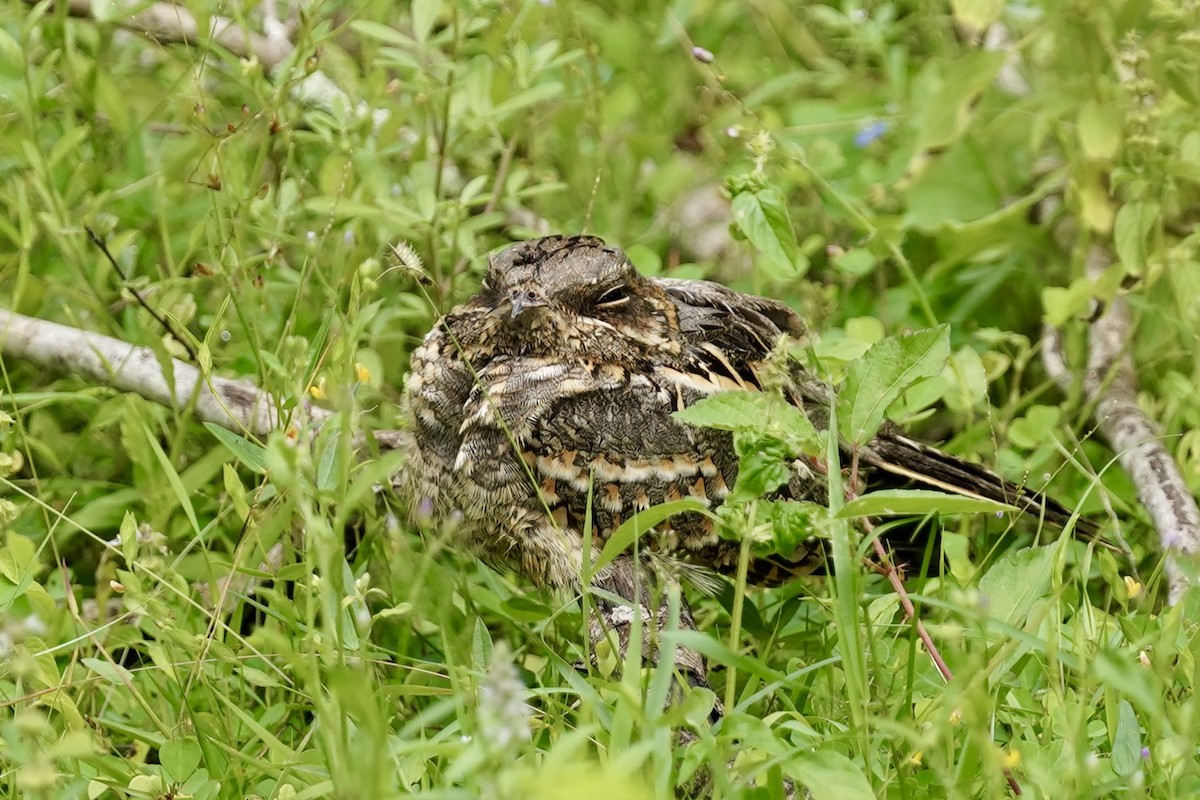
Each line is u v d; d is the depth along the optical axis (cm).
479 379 770
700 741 581
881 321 1052
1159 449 880
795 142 1191
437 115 1052
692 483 787
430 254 972
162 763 635
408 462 812
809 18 1335
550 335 778
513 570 812
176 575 710
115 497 847
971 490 861
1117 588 692
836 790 552
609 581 764
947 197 1078
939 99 977
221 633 728
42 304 971
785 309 872
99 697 739
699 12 1213
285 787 584
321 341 760
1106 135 927
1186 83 950
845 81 1248
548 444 771
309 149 1087
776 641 804
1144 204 902
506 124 1125
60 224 929
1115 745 605
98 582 788
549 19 1109
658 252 1138
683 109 1232
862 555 634
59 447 924
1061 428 954
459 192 1084
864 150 1220
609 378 779
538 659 793
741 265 1128
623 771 464
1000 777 552
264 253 957
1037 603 701
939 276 1092
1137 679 520
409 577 719
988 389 1035
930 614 831
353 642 657
